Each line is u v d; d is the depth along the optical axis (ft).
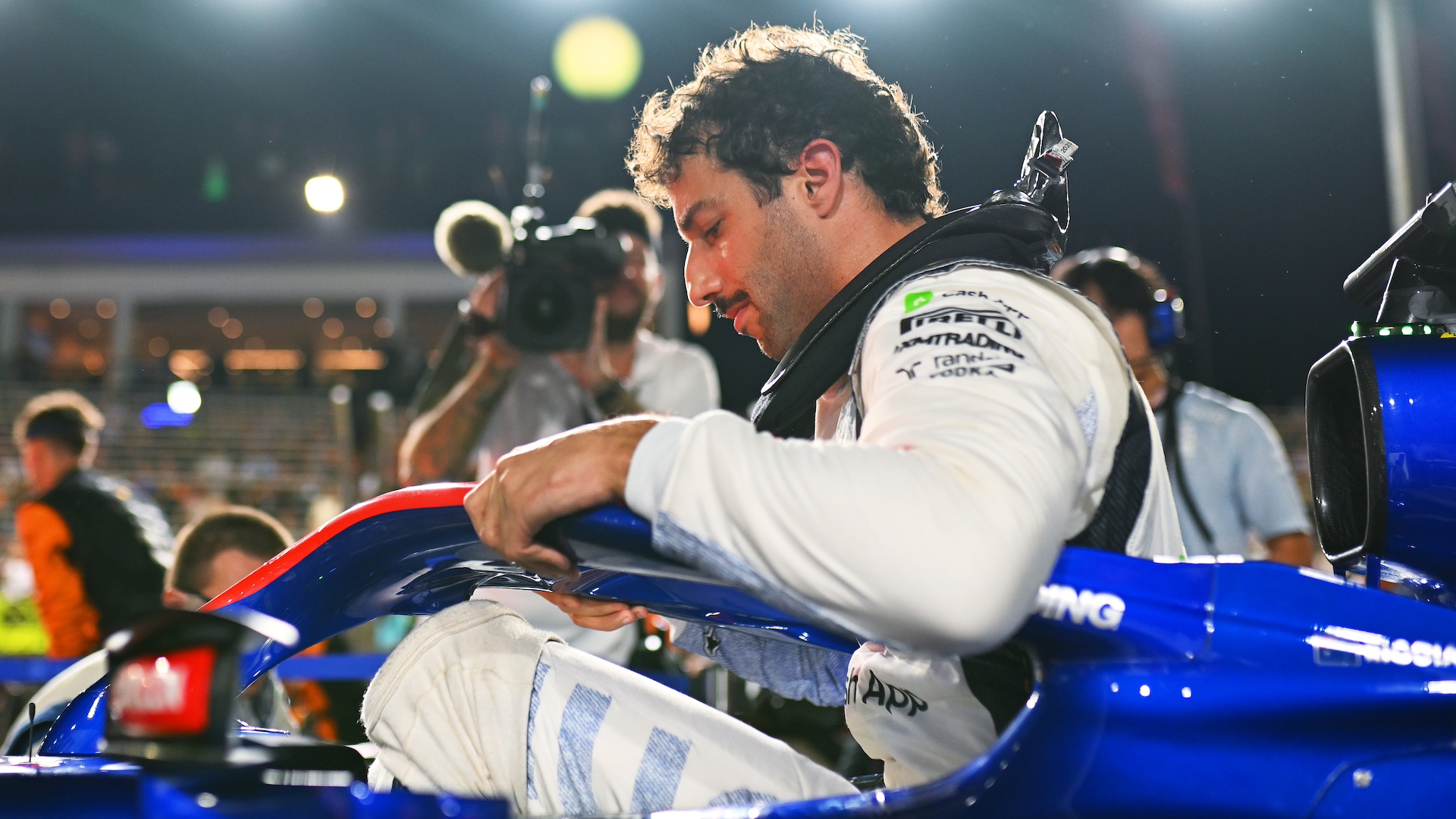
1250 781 2.49
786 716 7.30
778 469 2.40
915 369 2.62
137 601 10.68
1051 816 2.43
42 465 10.91
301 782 2.28
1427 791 2.51
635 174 3.86
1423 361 3.17
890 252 3.22
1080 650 2.60
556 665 3.29
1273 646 2.60
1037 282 2.94
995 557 2.28
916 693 3.08
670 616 3.57
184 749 2.14
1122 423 2.90
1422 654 2.62
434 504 3.35
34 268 37.81
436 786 3.20
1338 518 3.46
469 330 8.79
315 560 3.48
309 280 37.70
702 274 3.62
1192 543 8.23
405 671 3.26
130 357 35.88
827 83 3.50
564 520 2.74
